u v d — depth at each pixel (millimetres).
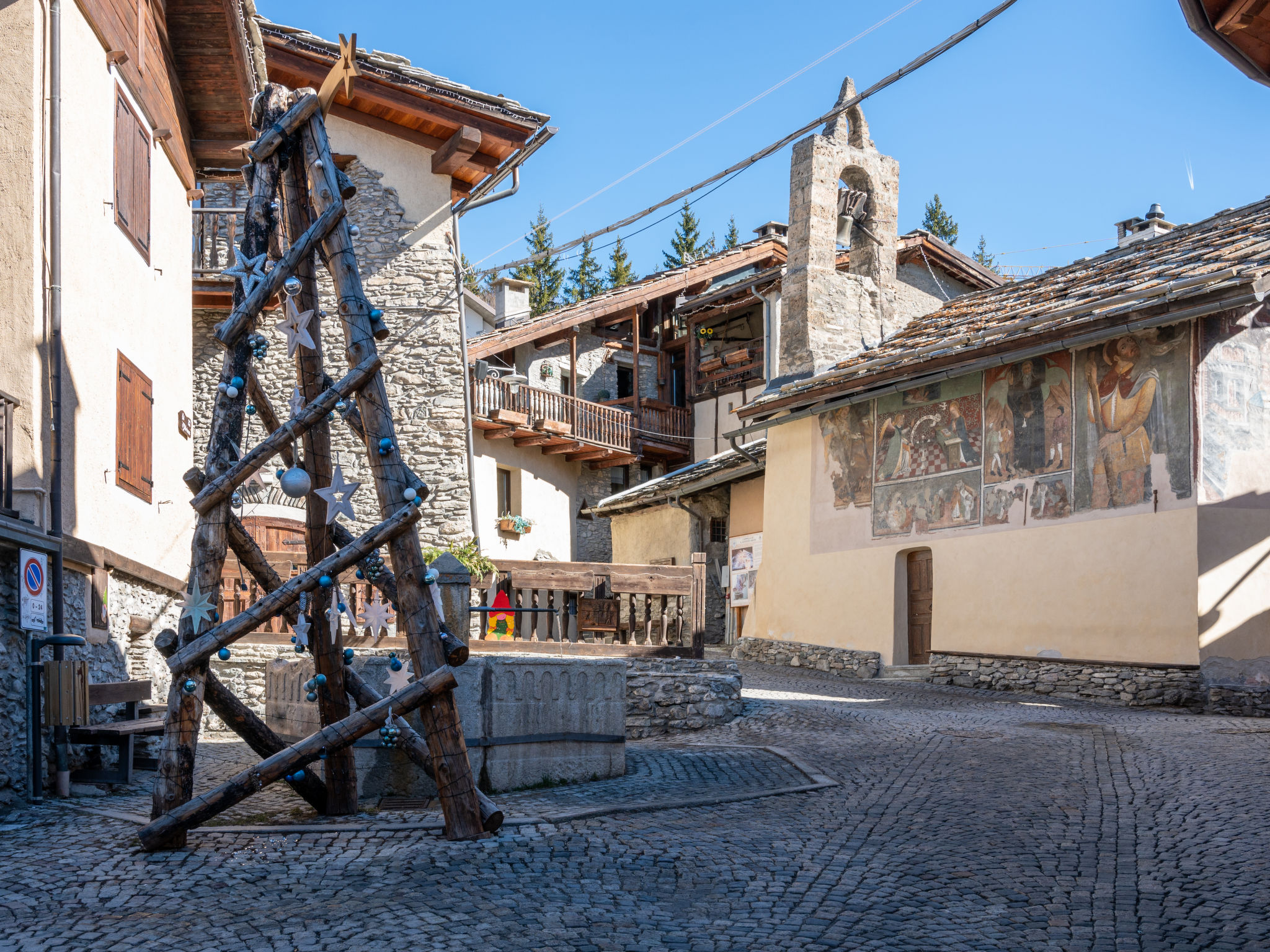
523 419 27172
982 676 17234
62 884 6020
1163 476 15141
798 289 22438
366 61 18297
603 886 6199
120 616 10836
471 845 6918
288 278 7492
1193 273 14680
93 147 10219
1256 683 14586
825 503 20828
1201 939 5383
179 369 13117
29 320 8984
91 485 10008
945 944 5355
